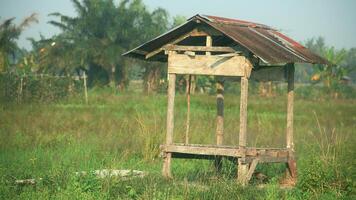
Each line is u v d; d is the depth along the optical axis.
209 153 14.98
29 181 13.86
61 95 45.66
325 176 14.06
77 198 12.48
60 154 18.83
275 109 42.72
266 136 25.03
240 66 14.98
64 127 26.00
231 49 15.20
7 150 19.53
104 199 12.65
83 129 25.64
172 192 13.12
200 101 45.16
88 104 43.81
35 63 63.81
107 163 17.34
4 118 28.23
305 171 14.25
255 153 15.02
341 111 44.41
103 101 46.50
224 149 14.84
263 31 16.89
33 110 33.94
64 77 46.69
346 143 18.22
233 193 13.09
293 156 16.16
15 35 51.62
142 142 20.42
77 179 13.42
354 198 13.34
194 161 18.80
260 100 53.22
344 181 14.01
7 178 14.08
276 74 16.52
